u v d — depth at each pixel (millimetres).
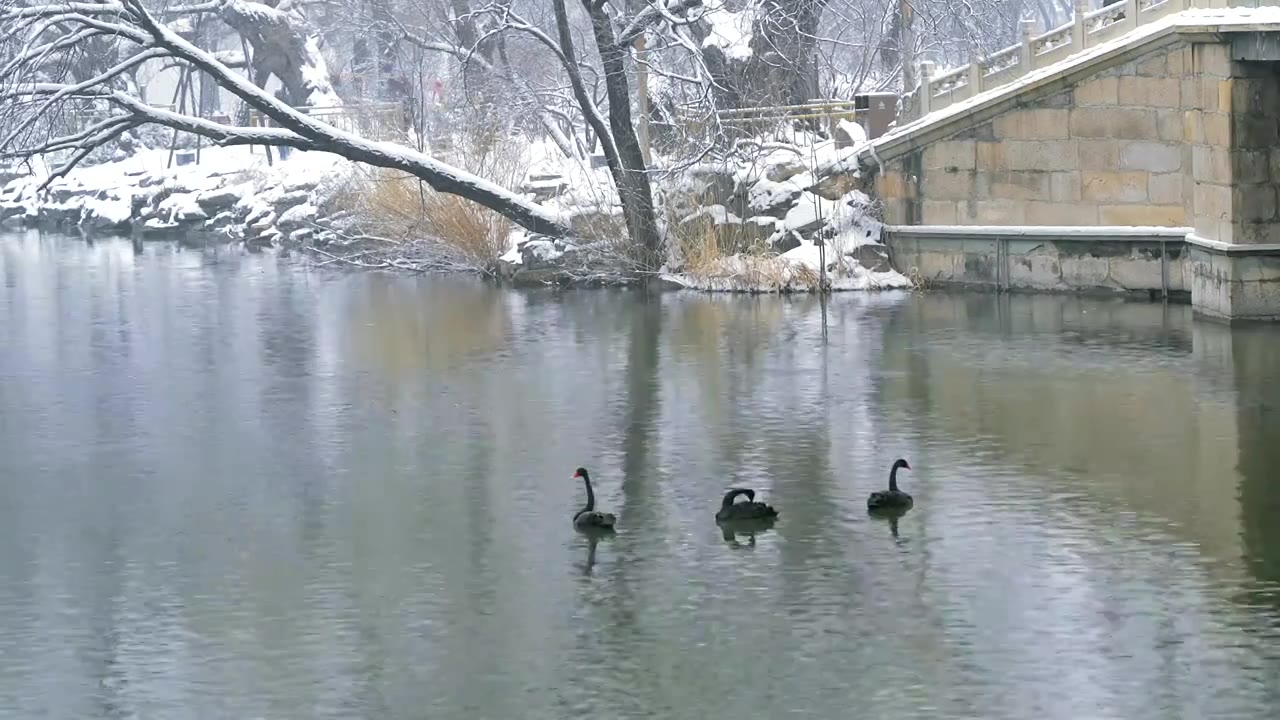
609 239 48156
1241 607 19422
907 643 18562
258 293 48438
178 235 71250
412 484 25656
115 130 47625
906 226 45375
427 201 52938
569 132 58656
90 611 20141
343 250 59000
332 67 81500
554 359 35781
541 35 47750
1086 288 42812
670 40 46969
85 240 70062
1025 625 19000
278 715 17062
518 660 18344
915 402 30453
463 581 20984
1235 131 36375
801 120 49250
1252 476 24812
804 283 45031
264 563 21859
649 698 17281
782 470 25984
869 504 23531
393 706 17234
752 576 20906
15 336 40438
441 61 75938
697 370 34094
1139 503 23609
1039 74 42406
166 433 29391
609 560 21688
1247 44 35781
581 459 26969
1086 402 29953
